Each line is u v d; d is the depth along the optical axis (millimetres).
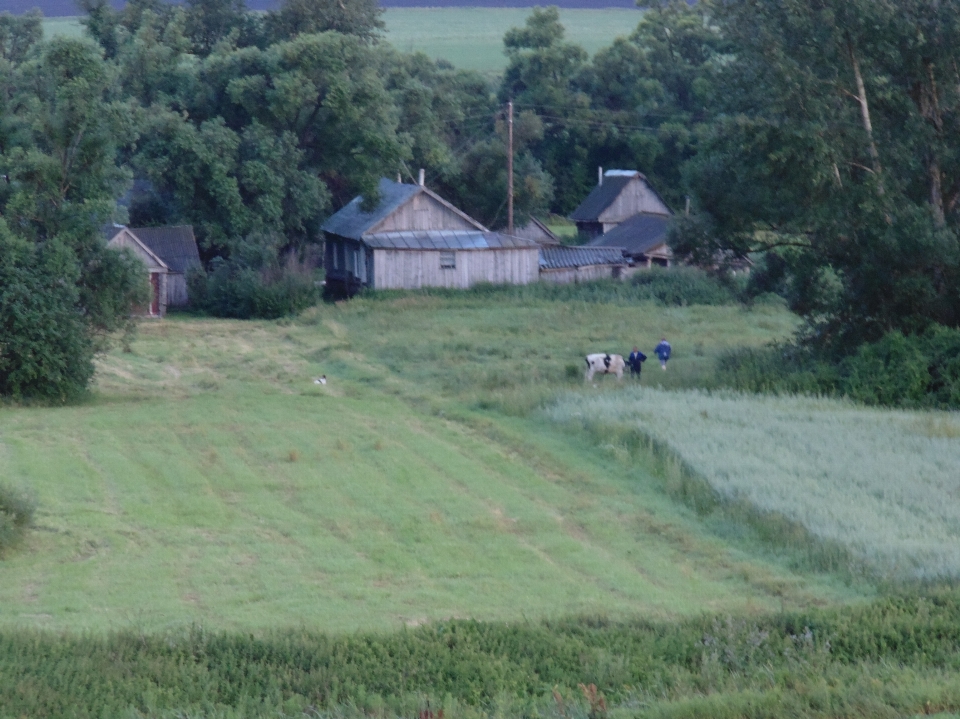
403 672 51344
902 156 140625
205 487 93562
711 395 135250
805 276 148500
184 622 62062
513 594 69250
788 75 137500
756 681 49375
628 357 153125
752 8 144375
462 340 182375
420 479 97125
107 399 139000
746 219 149250
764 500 85312
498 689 49312
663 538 81812
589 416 116375
